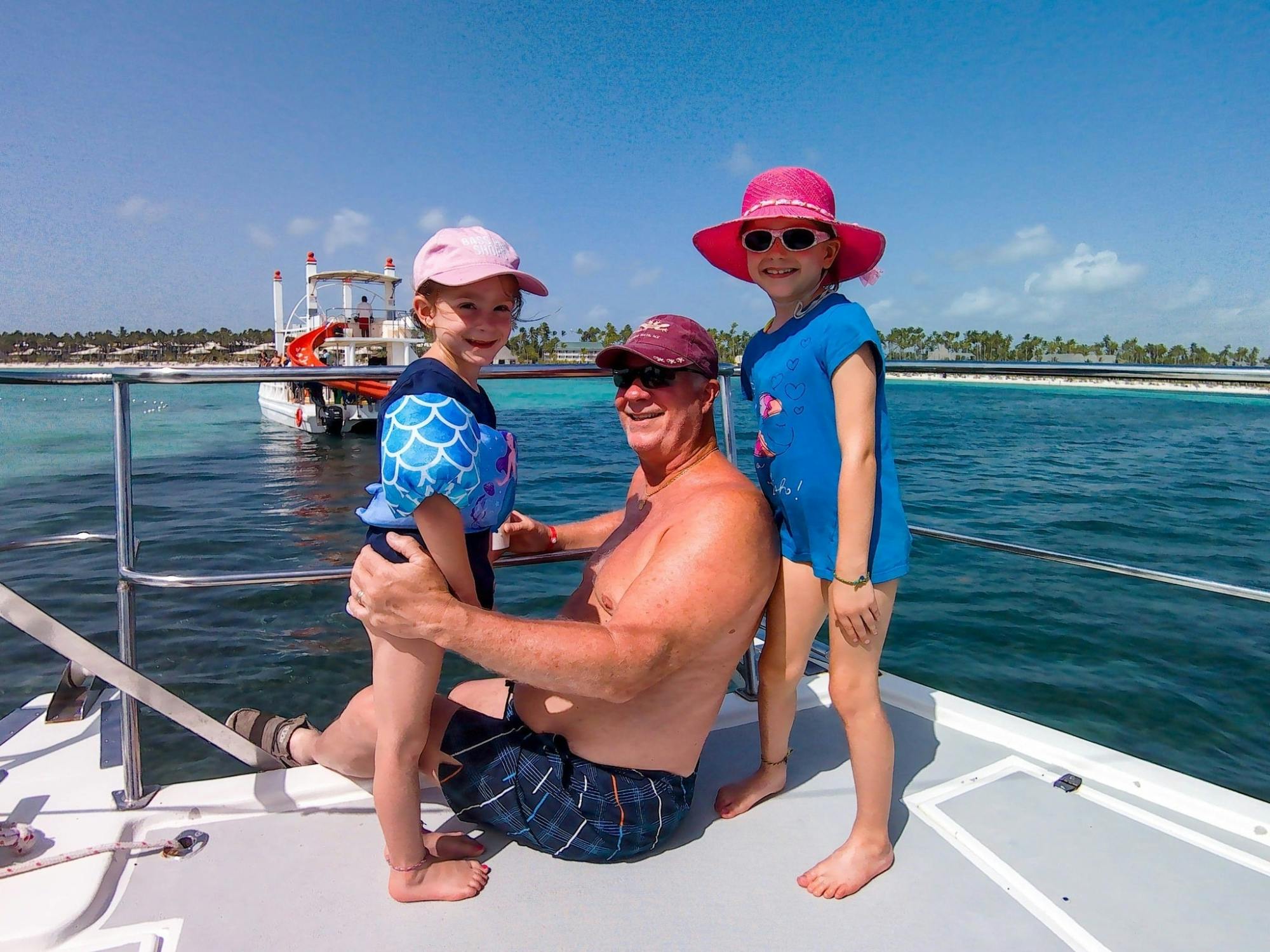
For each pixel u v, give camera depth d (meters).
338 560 8.77
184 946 1.52
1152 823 1.94
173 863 1.76
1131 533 9.25
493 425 1.61
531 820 1.72
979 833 1.90
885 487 1.74
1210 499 11.62
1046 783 2.13
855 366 1.67
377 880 1.72
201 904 1.64
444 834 1.82
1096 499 11.58
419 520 1.40
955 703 2.53
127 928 1.56
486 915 1.62
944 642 5.51
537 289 1.59
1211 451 18.69
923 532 2.63
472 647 1.41
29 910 1.54
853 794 2.10
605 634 1.48
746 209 1.87
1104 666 5.11
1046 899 1.67
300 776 2.04
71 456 17.67
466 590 1.49
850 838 1.76
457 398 1.46
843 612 1.67
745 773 2.22
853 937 1.57
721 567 1.58
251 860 1.78
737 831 1.94
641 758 1.72
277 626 5.90
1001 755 2.29
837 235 1.83
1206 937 1.56
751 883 1.73
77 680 2.42
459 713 1.78
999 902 1.67
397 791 1.57
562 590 6.69
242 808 1.95
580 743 1.72
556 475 13.35
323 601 6.40
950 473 14.30
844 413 1.67
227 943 1.53
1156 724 4.42
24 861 1.68
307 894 1.67
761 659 2.00
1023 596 6.43
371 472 16.86
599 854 1.76
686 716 1.72
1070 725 4.41
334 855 1.80
